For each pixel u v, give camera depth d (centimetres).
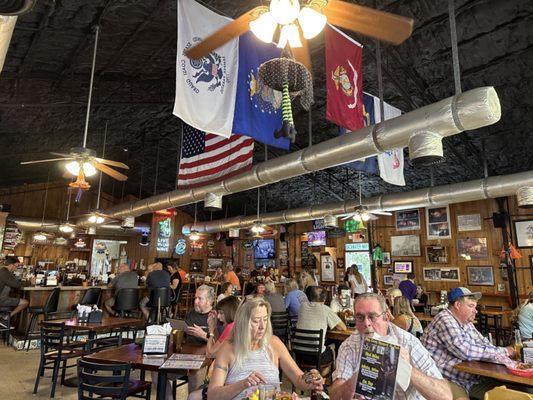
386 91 553
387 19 211
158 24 404
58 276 938
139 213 919
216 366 204
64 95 541
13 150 754
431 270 904
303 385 198
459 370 267
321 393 194
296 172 530
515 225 785
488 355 276
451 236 884
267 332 216
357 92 399
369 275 1020
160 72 514
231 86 343
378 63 412
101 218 901
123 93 568
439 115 330
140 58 474
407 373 141
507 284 784
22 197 1175
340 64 382
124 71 505
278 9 202
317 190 1005
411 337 190
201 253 1409
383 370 129
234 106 341
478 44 435
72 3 361
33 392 414
